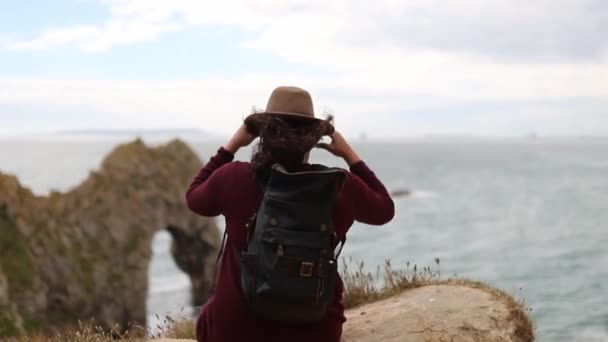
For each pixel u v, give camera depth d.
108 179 41.25
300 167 3.69
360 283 7.12
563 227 75.44
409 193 122.81
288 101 3.73
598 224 76.69
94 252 37.31
